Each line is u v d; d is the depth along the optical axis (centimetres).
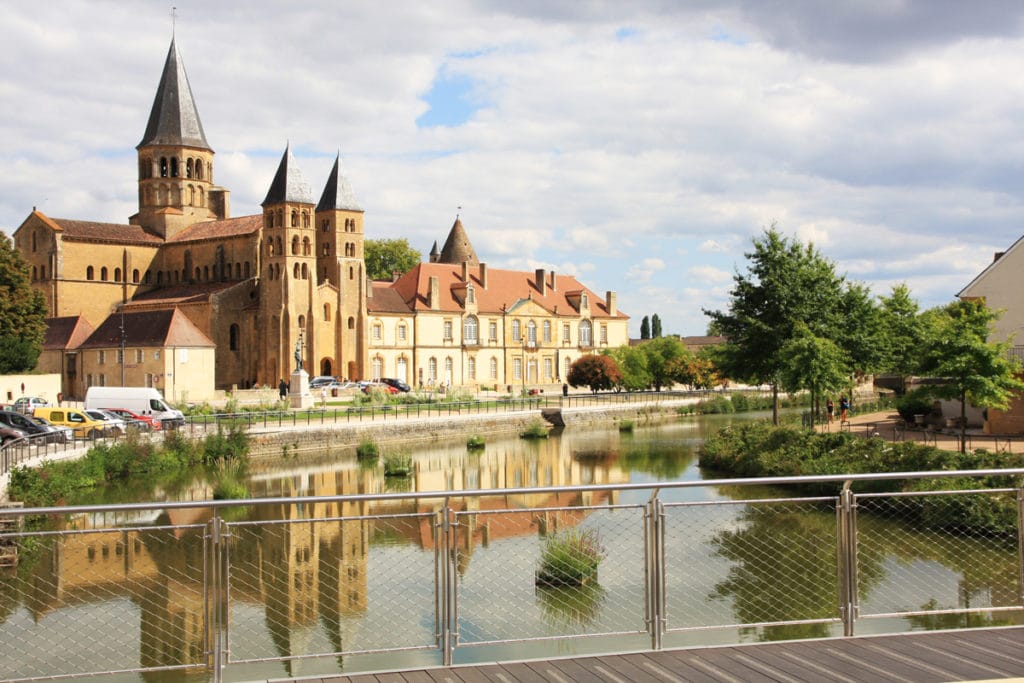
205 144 11569
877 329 5134
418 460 5509
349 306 10406
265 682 1032
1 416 4619
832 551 2067
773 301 4678
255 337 10025
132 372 8369
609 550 2014
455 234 13912
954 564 2014
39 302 7725
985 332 3638
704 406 8831
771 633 1575
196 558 2314
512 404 8169
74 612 1817
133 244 11012
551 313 12425
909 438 4259
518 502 3294
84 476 4141
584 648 1491
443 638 1106
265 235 9931
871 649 1116
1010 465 2864
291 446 5706
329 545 2080
